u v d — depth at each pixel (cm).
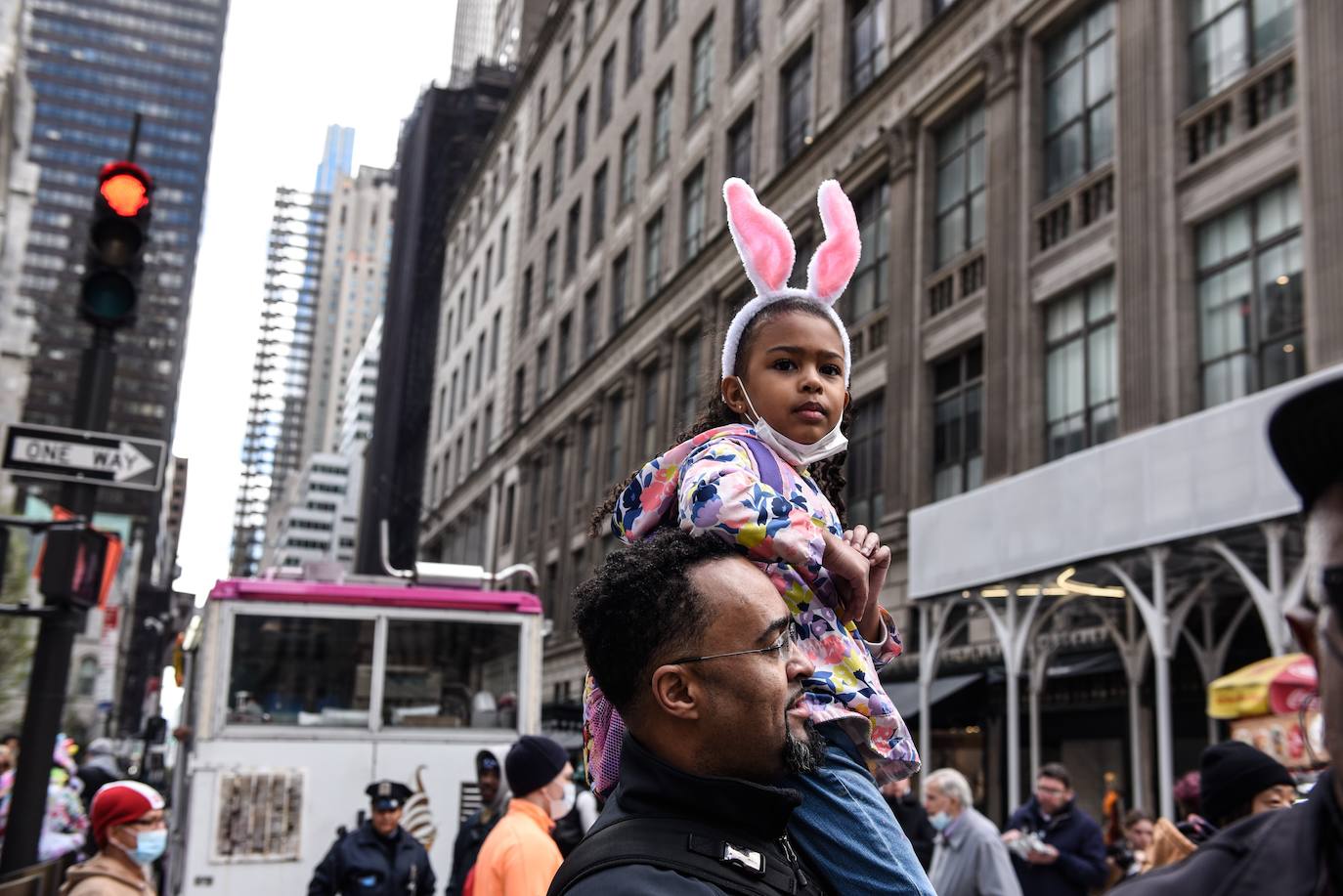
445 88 6956
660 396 2986
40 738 648
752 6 2750
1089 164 1561
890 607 1806
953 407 1788
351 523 15562
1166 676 880
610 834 179
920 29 1988
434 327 6431
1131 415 1381
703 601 185
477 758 726
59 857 849
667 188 3145
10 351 5625
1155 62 1428
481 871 450
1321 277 1141
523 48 6919
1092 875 715
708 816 179
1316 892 107
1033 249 1630
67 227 16925
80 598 669
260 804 813
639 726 189
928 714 1244
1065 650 1402
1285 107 1242
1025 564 1023
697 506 201
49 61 18100
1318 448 100
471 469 5025
